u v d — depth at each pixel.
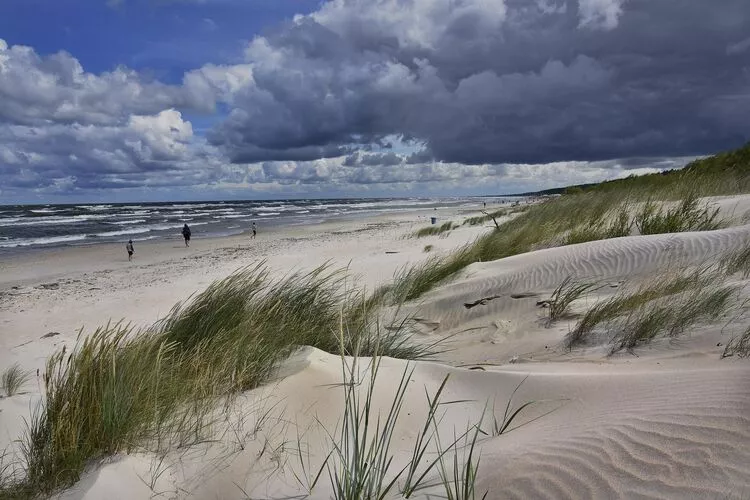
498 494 2.12
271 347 3.74
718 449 2.05
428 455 2.71
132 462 2.67
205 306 4.82
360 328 4.70
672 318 4.51
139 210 81.88
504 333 5.86
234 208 91.50
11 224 46.69
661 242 7.29
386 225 37.19
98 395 2.91
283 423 3.01
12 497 2.47
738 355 3.43
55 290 14.16
